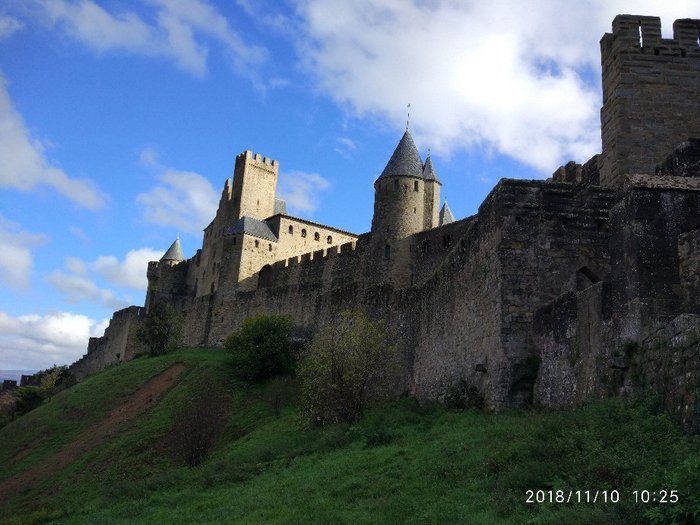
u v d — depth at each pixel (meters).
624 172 25.80
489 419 21.00
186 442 33.62
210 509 19.28
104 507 27.16
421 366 34.03
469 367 26.44
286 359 54.44
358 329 36.09
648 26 27.12
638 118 26.23
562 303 20.50
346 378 32.91
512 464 14.55
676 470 10.62
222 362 58.91
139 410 52.53
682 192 17.19
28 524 28.77
